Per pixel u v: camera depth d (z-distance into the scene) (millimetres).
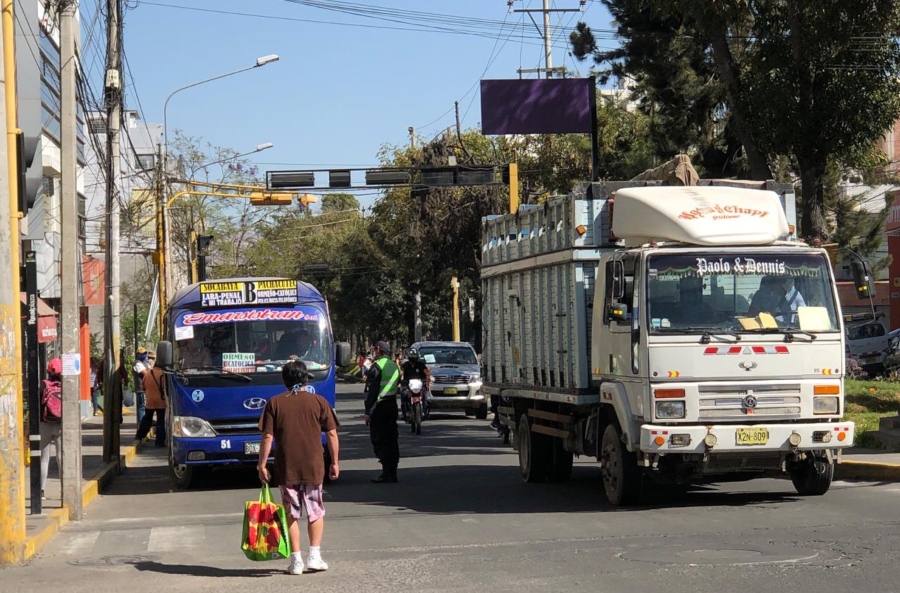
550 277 14758
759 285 12211
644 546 9797
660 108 29359
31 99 21125
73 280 13906
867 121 20562
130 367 38312
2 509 9992
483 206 40781
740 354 11875
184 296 16969
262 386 16453
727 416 11844
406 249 45219
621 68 27641
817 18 20000
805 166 21094
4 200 10023
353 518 12805
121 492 17281
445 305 59625
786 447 11836
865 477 14375
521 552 9781
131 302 53000
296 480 9195
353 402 43906
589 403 13508
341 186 26953
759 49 21672
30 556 10484
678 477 12703
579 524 11438
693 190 12820
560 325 14312
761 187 13828
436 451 22703
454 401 33094
